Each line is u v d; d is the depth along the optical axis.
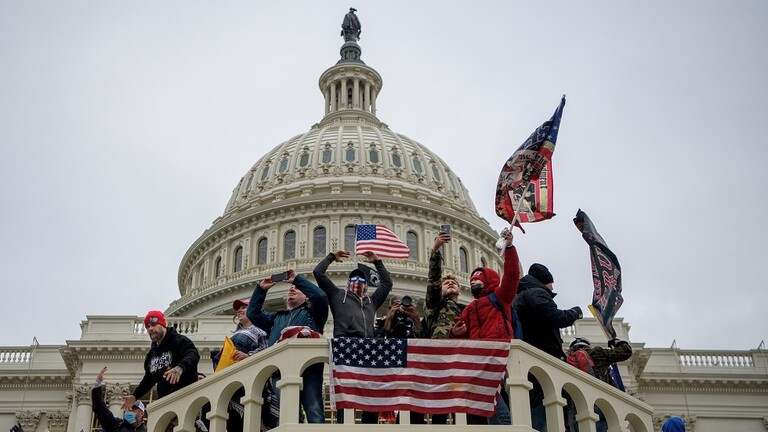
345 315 10.72
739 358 55.72
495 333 10.05
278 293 64.81
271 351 9.53
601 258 12.48
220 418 9.62
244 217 74.25
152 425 10.10
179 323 50.47
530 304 10.84
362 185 75.38
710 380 53.47
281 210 73.38
